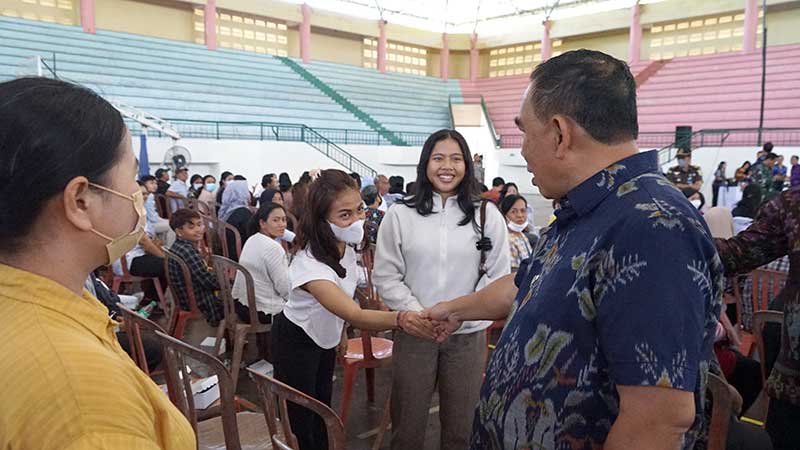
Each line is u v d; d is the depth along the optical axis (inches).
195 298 152.6
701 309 34.2
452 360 86.0
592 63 39.7
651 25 831.7
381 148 633.0
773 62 677.3
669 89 720.3
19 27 589.3
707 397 61.1
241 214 235.3
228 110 631.2
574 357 37.7
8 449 25.1
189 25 761.6
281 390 58.0
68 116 27.9
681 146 531.2
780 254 69.9
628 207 36.7
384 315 78.7
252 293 135.3
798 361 66.7
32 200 27.0
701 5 752.3
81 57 589.9
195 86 642.8
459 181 85.4
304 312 88.9
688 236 34.6
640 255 34.5
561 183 41.4
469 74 1013.2
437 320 74.3
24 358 25.7
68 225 28.7
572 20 871.7
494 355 45.9
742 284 132.5
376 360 113.3
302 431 90.1
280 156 540.7
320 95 762.2
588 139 39.3
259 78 725.9
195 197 352.2
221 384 56.5
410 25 951.0
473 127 826.8
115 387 26.6
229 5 753.0
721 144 530.0
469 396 87.3
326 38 913.5
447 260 85.0
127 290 211.8
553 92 39.8
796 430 68.4
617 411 36.8
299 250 87.1
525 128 42.3
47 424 24.7
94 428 25.0
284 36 869.8
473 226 85.7
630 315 34.1
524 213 182.5
